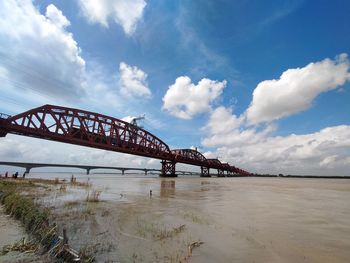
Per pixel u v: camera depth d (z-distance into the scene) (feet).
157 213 63.00
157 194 118.52
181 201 90.33
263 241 38.81
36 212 49.55
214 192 136.87
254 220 55.62
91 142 277.23
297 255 32.53
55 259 30.68
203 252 33.27
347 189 181.37
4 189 99.91
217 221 53.93
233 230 45.83
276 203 87.40
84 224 49.06
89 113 281.54
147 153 383.86
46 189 120.47
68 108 261.65
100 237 40.06
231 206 78.18
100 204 77.15
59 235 38.22
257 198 105.40
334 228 48.32
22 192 100.83
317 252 33.78
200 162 621.72
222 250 34.19
